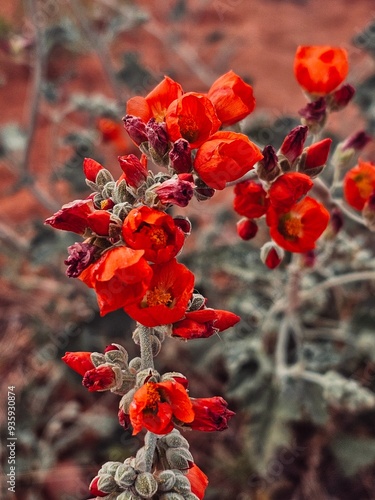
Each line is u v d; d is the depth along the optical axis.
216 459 0.52
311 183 0.31
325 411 0.47
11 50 0.60
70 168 0.60
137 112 0.30
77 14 0.66
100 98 0.59
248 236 0.34
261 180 0.32
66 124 0.80
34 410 0.56
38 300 0.65
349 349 0.52
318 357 0.48
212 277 0.63
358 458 0.51
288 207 0.31
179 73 0.94
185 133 0.28
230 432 0.54
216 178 0.28
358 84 0.62
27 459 0.52
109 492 0.29
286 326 0.48
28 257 0.60
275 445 0.47
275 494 0.51
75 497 0.51
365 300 0.53
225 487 0.51
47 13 0.64
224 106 0.31
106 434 0.53
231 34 1.03
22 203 0.75
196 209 0.66
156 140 0.28
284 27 1.06
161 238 0.26
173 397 0.26
